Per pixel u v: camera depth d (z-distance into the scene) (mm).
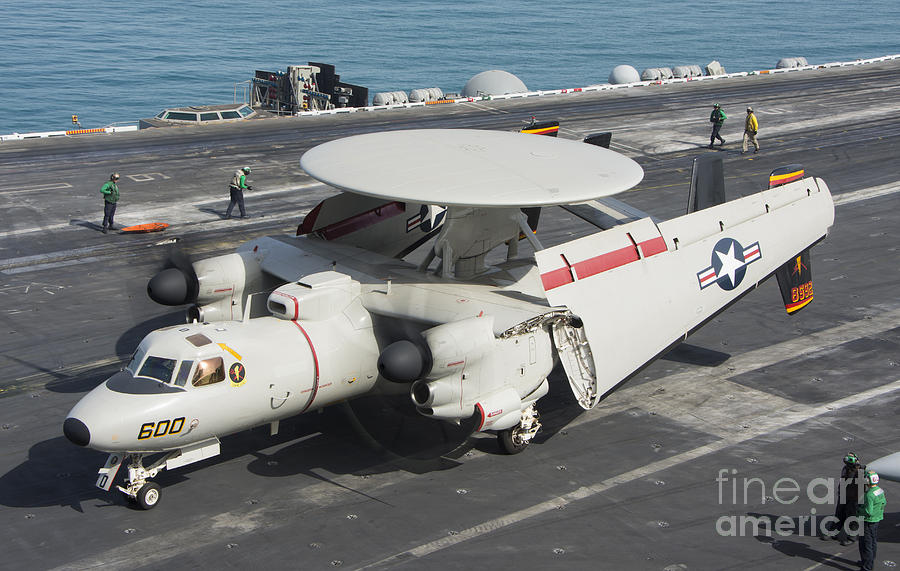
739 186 39281
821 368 23844
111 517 17062
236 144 46625
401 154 21062
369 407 21812
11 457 19094
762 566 15609
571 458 19438
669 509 17422
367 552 15969
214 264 21078
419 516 17125
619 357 20016
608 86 62156
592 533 16578
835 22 189875
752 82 64188
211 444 18094
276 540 16328
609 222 24547
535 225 26484
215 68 124812
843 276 30203
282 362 17938
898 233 34062
